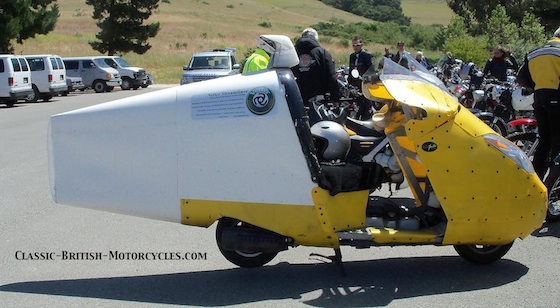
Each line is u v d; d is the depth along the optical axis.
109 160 5.18
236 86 5.11
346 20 103.06
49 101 27.28
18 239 6.69
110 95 30.91
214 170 5.09
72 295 5.08
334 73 8.12
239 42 69.19
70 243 6.54
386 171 5.95
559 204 7.17
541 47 6.98
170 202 5.15
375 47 51.72
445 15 111.69
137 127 5.14
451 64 16.73
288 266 5.75
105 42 52.72
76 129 5.19
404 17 109.12
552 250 6.15
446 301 4.88
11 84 23.64
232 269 5.69
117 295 5.08
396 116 5.66
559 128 6.95
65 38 63.94
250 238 5.09
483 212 5.15
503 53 13.97
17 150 12.86
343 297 4.99
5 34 37.41
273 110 5.03
